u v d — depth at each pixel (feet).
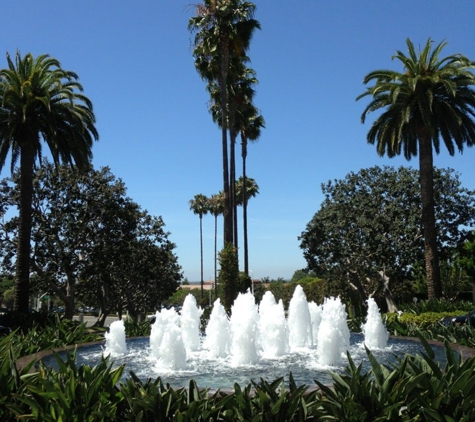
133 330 54.60
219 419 17.98
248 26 90.38
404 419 17.21
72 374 19.04
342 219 118.73
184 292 295.48
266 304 46.16
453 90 73.20
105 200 108.58
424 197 83.46
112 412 17.98
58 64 81.51
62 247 106.01
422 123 83.25
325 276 125.80
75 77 83.10
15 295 75.97
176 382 26.05
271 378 26.81
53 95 79.82
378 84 82.23
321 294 182.60
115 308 149.89
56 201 107.24
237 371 29.55
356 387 18.48
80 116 81.00
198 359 35.24
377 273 118.42
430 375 19.16
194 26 91.81
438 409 17.63
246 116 115.14
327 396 18.85
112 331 39.04
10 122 74.13
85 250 109.50
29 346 35.88
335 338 31.32
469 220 114.42
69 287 108.58
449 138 82.99
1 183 107.24
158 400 17.62
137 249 124.16
